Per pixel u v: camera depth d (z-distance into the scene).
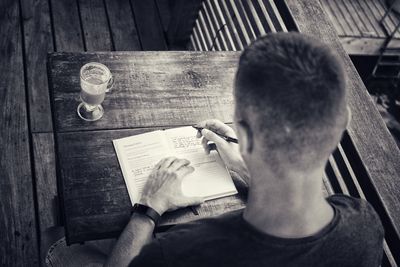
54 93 1.43
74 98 1.43
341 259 0.78
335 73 0.69
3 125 2.33
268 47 0.71
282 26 1.98
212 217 0.83
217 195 1.33
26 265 1.94
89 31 2.93
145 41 3.05
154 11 3.23
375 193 1.39
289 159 0.70
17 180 2.15
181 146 1.41
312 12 1.82
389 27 4.35
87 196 1.25
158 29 3.16
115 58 1.57
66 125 1.37
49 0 2.97
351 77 1.67
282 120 0.67
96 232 1.21
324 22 1.81
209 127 1.47
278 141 0.69
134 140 1.39
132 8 3.18
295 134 0.67
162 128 1.46
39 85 2.55
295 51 0.69
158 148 1.39
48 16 2.90
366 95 1.62
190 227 0.84
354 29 4.20
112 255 1.16
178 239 0.81
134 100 1.49
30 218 2.06
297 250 0.73
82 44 2.85
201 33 2.95
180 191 1.29
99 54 1.57
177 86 1.57
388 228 1.34
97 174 1.30
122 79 1.53
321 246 0.75
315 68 0.68
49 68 1.49
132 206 1.26
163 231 1.26
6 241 1.97
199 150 1.42
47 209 2.08
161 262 0.80
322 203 0.79
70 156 1.31
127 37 3.01
